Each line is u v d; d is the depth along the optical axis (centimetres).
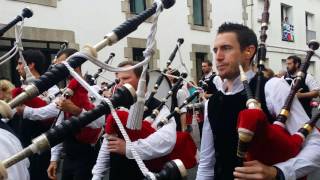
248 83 187
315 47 202
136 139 238
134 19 129
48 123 359
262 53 200
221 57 201
